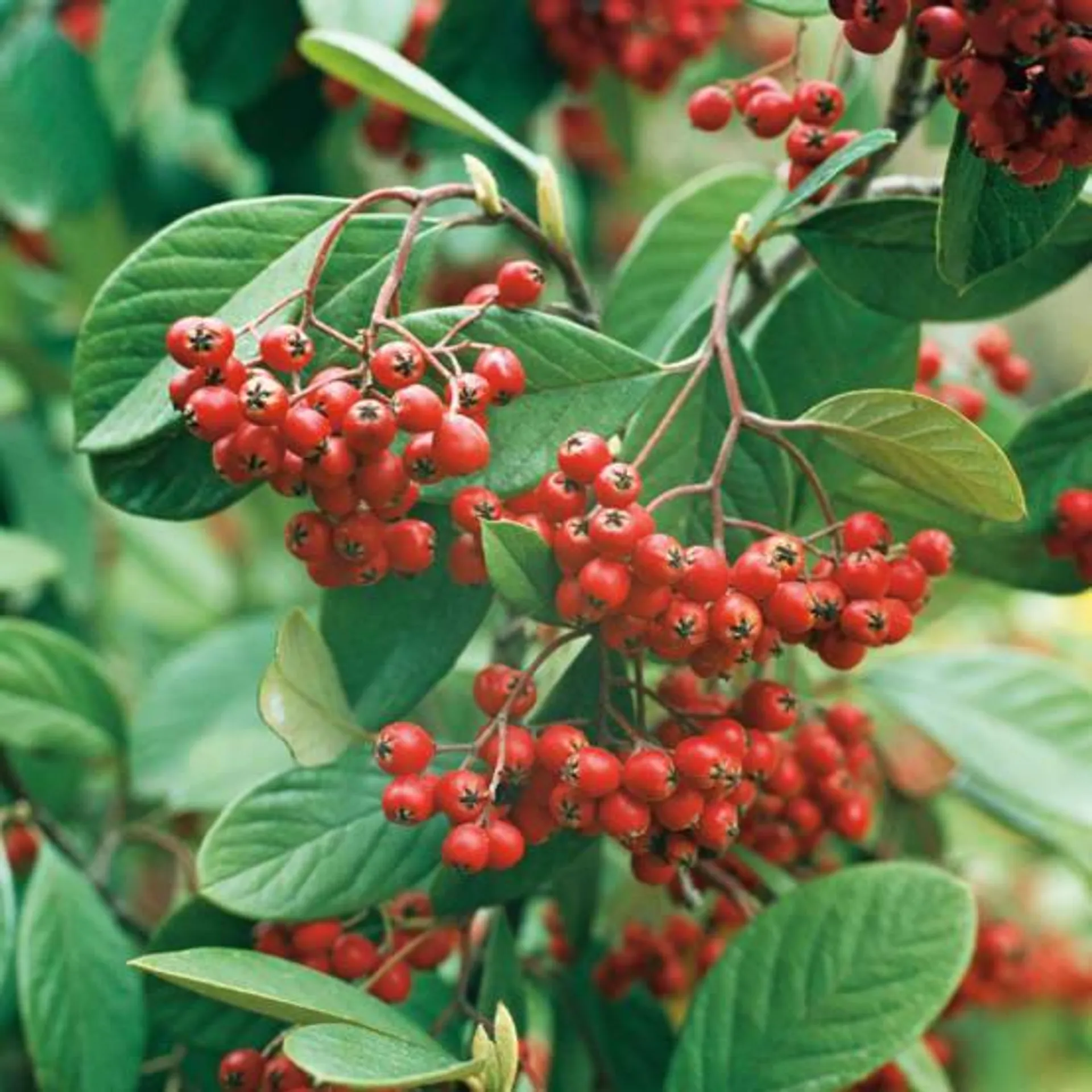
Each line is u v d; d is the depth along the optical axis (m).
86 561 0.59
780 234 0.40
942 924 0.39
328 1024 0.36
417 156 0.51
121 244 0.58
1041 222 0.37
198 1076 0.43
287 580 0.71
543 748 0.37
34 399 0.61
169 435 0.39
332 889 0.39
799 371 0.42
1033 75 0.36
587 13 0.50
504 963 0.41
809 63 0.64
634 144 0.57
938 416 0.37
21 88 0.53
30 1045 0.42
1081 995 0.61
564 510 0.37
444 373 0.37
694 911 0.43
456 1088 0.38
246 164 0.64
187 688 0.49
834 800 0.43
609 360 0.38
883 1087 0.42
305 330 0.39
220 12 0.51
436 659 0.40
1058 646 0.60
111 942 0.43
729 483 0.39
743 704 0.38
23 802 0.46
